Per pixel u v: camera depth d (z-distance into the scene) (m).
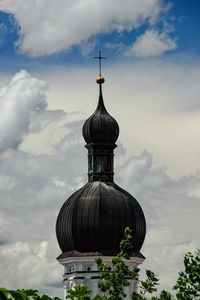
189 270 185.12
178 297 184.75
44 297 116.31
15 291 93.44
